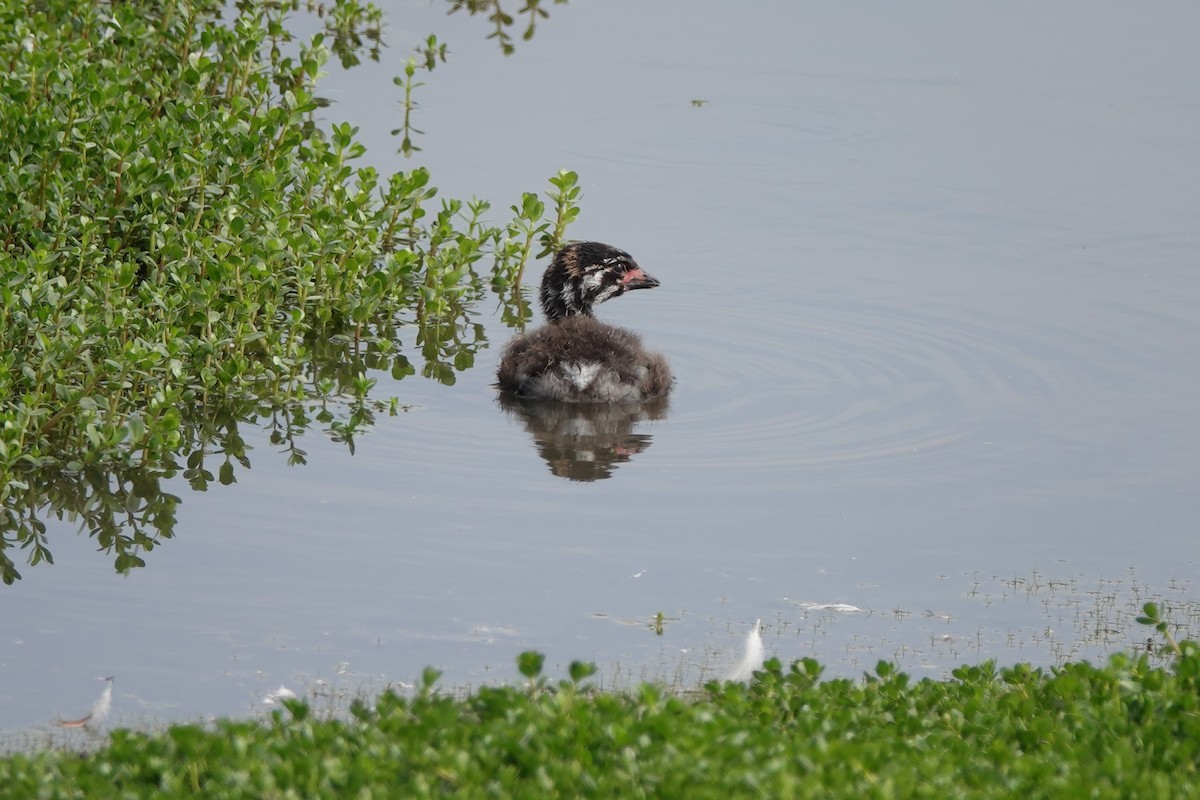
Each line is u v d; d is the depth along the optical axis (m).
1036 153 23.53
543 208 19.95
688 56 27.98
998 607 12.30
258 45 21.88
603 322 17.61
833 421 15.95
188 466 14.44
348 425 15.41
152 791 7.96
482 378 17.23
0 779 8.08
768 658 11.30
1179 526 13.73
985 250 20.25
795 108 25.41
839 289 19.22
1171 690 9.57
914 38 29.14
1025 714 9.57
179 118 18.80
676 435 15.66
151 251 16.61
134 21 20.81
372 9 27.73
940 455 15.12
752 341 17.94
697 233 20.72
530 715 8.77
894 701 9.79
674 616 12.00
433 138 23.27
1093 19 30.22
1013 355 17.47
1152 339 17.83
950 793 8.03
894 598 12.41
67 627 11.52
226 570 12.49
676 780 7.82
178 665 10.99
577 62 27.48
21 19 21.12
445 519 13.52
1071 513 13.96
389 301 18.39
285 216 17.14
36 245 15.95
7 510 13.34
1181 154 23.39
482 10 30.22
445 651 11.30
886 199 21.88
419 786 7.78
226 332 15.97
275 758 8.27
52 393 14.70
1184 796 8.16
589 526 13.46
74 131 16.97
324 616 11.78
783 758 8.22
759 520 13.68
